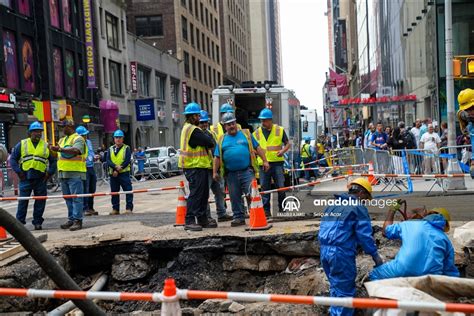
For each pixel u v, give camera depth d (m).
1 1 24.75
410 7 27.44
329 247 5.86
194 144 8.62
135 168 27.75
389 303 3.89
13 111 24.44
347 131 45.03
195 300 8.30
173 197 16.56
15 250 7.66
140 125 42.41
